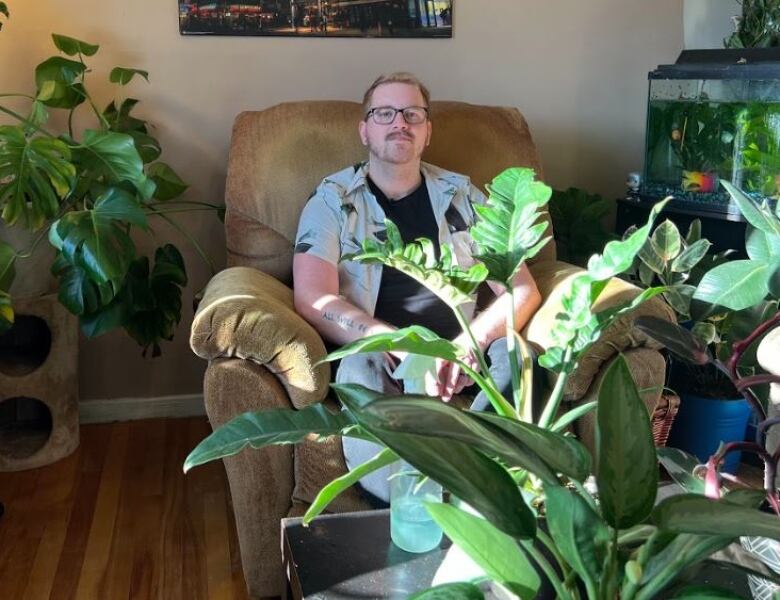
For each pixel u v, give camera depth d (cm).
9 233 214
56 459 235
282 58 251
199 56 246
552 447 68
